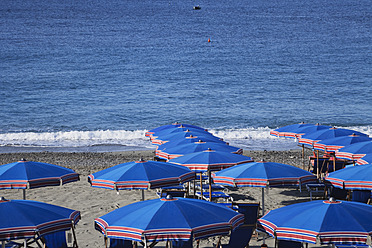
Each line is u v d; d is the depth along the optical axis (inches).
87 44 3095.5
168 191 477.7
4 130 1168.2
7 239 264.5
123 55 2637.8
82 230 430.6
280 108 1409.9
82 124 1238.3
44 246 331.3
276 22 4788.4
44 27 4232.3
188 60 2454.5
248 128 1186.0
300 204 285.9
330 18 5191.9
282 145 989.2
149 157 857.5
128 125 1230.9
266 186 364.8
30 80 1884.8
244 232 350.3
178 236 257.8
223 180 376.8
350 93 1631.4
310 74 2032.5
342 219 256.1
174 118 1296.8
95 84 1818.4
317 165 585.6
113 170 390.0
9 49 2810.0
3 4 7416.3
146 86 1780.3
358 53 2687.0
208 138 559.2
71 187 600.4
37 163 420.8
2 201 290.5
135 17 5354.3
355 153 469.1
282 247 327.6
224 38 3501.5
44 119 1288.1
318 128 629.9
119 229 264.1
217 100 1526.8
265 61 2418.8
